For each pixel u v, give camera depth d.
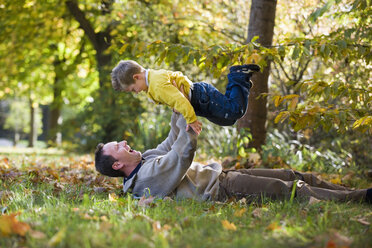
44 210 4.59
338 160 11.16
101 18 15.22
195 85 5.24
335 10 10.45
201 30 13.20
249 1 13.21
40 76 25.12
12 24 17.50
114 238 3.45
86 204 4.83
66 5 16.61
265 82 9.44
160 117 13.92
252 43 6.87
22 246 3.39
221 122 5.34
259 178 5.44
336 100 9.85
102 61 16.44
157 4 14.59
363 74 9.30
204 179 5.54
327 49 6.78
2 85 25.59
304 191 5.28
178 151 5.14
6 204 5.27
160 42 7.47
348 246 3.39
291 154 11.22
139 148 13.52
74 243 3.33
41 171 8.46
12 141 64.19
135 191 5.59
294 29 12.09
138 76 5.12
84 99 25.94
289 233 3.79
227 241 3.55
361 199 5.21
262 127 9.59
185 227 4.03
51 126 26.58
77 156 15.23
